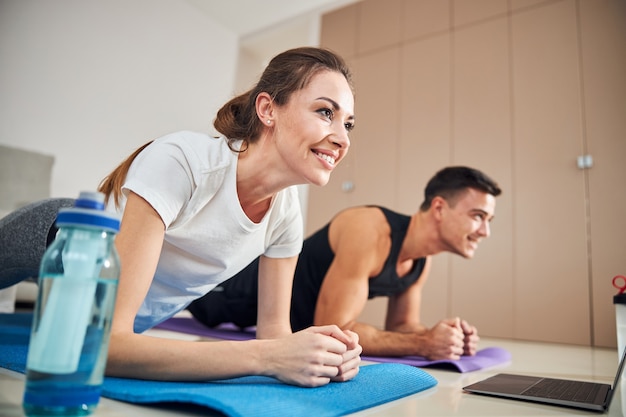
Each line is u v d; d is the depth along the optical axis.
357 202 4.00
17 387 0.71
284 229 1.12
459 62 3.73
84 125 4.16
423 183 3.73
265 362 0.71
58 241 0.52
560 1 3.34
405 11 4.10
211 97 5.08
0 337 1.30
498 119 3.46
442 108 3.74
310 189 4.26
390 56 4.10
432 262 3.53
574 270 3.00
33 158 3.50
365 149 4.06
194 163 0.86
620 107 3.01
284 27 4.95
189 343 0.72
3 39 3.72
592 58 3.16
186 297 1.09
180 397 0.60
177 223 0.88
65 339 0.49
